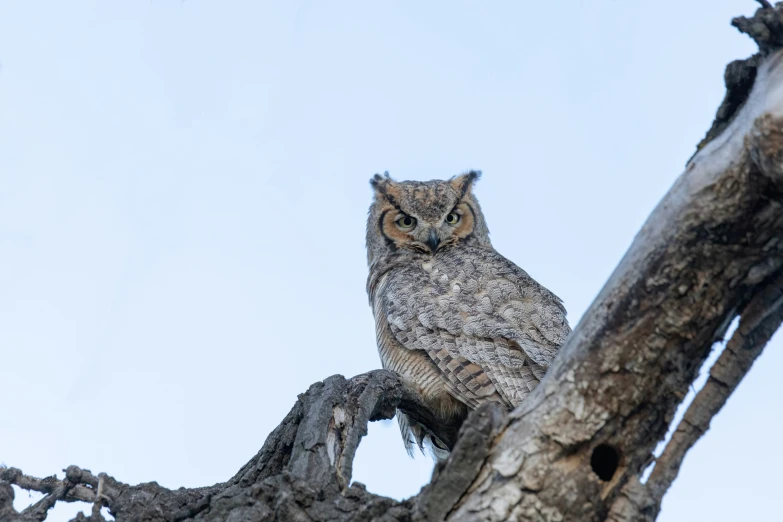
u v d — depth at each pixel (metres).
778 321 7.07
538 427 7.11
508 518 6.98
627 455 7.08
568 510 6.99
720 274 6.93
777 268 6.91
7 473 9.80
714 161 6.88
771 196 6.72
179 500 9.60
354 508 8.17
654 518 7.02
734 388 7.07
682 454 7.04
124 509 9.48
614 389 7.05
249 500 8.47
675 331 7.00
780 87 6.65
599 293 7.30
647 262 7.04
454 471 7.15
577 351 7.16
